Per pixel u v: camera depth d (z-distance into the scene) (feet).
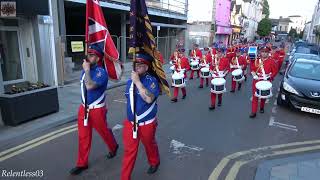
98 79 15.84
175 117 27.99
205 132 23.99
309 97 28.91
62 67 40.37
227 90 43.42
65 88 39.27
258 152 20.40
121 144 20.77
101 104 16.55
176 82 33.76
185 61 39.29
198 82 49.34
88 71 15.47
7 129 22.82
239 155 19.77
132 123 14.51
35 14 35.04
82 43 46.09
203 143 21.59
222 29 136.36
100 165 17.61
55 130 23.24
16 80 36.42
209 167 17.92
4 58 34.99
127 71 55.21
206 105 33.17
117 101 33.60
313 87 29.71
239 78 40.01
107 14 68.90
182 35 94.32
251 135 23.71
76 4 49.03
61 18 42.98
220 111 30.71
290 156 19.88
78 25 73.92
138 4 13.76
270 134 24.12
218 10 126.31
